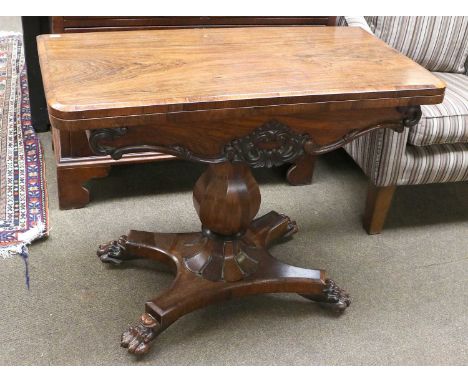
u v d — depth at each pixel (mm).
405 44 2045
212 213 1495
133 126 1172
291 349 1477
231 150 1263
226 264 1536
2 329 1469
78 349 1433
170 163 2260
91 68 1252
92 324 1505
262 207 2025
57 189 2033
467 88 1928
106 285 1638
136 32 1509
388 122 1350
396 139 1709
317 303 1619
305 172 2145
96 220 1910
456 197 2184
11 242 1736
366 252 1847
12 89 2662
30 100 2291
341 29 1655
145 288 1637
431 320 1599
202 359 1432
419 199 2152
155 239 1664
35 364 1384
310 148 1305
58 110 1063
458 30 2059
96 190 2062
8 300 1559
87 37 1451
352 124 1314
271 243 1850
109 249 1689
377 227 1921
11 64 2920
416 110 1335
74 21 1770
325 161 2334
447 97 1811
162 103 1108
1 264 1683
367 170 1839
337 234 1921
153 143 1215
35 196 1960
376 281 1726
